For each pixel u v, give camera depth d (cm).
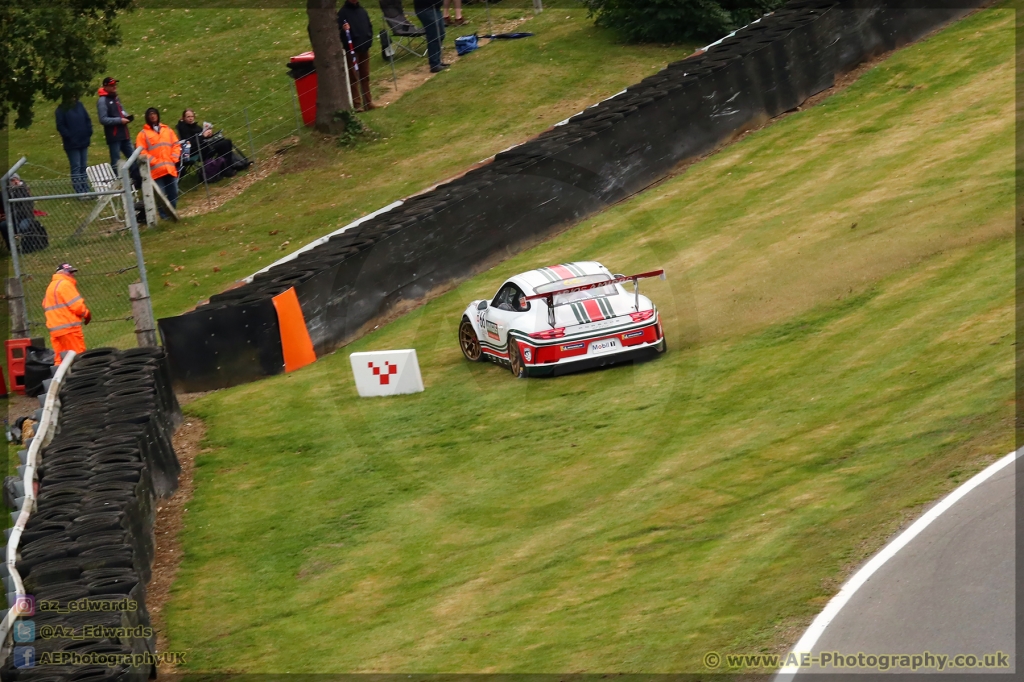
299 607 3669
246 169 9719
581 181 7312
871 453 3769
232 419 5488
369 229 6738
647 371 5009
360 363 5356
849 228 6100
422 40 11731
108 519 3762
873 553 3048
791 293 5538
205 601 3809
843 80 8450
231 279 7362
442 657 3123
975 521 3066
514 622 3247
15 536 3672
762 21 8906
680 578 3241
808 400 4362
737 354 4997
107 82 8769
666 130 7681
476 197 6856
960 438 3669
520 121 9325
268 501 4516
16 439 5506
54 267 7800
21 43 7856
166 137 8756
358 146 9606
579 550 3628
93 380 5178
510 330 5144
